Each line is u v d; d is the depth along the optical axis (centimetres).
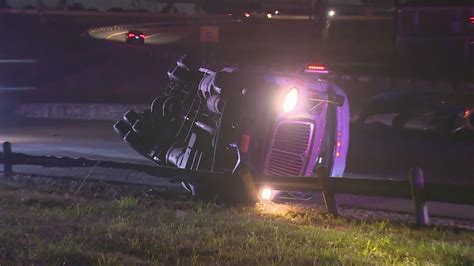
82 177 2638
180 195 2200
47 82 9781
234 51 10006
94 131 5116
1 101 7519
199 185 2095
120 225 1504
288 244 1386
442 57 7631
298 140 2055
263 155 2027
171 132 2459
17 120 6375
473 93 3969
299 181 1892
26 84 9581
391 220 1817
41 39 12075
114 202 1936
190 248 1306
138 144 2555
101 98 8094
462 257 1308
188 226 1547
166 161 2444
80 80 9725
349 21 9669
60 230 1442
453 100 3988
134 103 7138
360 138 3784
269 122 2031
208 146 2188
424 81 6681
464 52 7512
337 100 2097
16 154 2492
